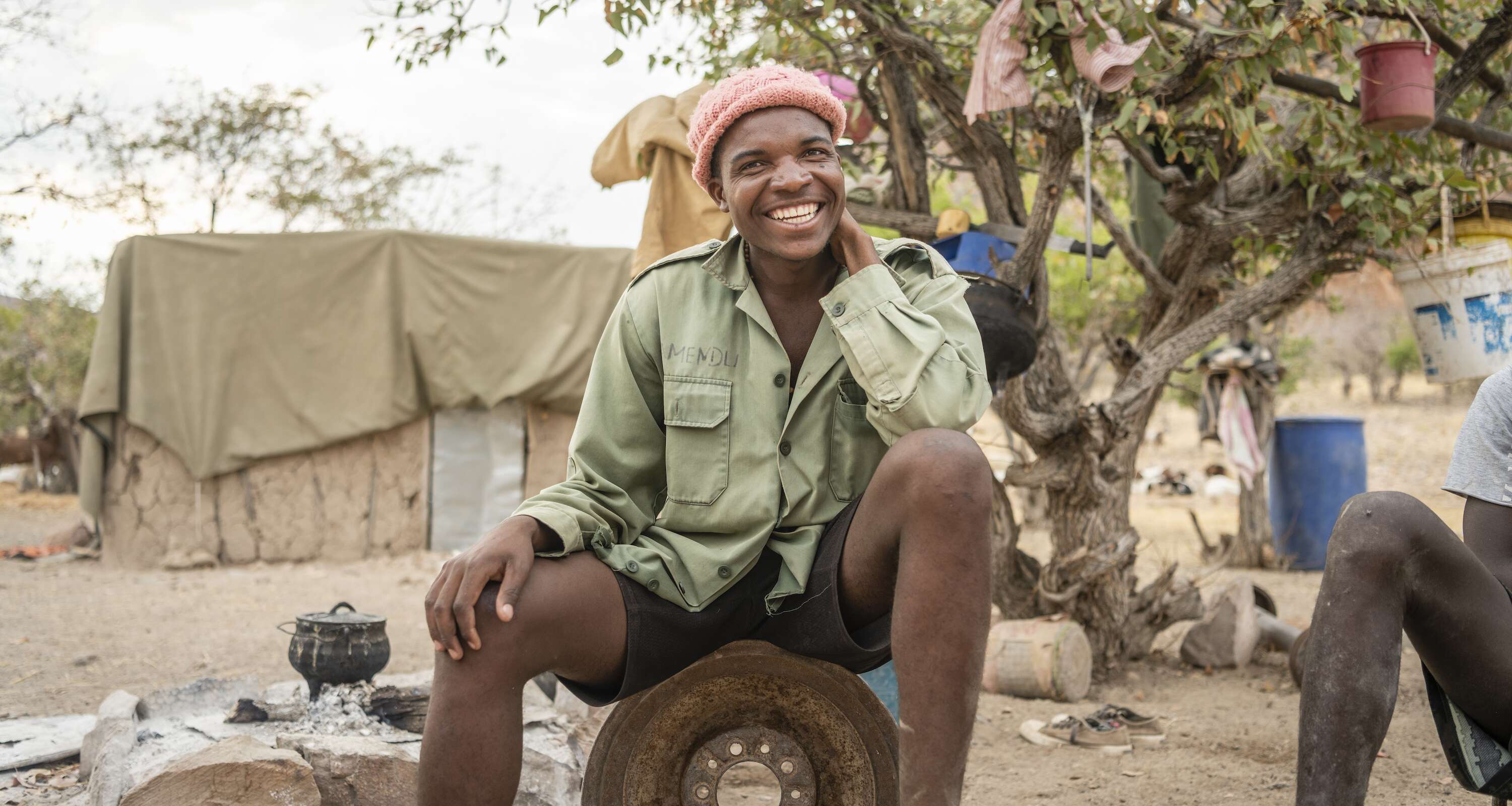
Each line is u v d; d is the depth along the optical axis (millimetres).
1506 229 4363
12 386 15695
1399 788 3297
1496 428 1965
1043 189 4207
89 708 4328
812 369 1992
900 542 1708
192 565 8297
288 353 8516
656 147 4449
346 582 7691
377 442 8750
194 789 2568
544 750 3033
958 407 1835
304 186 14617
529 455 8898
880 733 1919
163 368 8414
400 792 2791
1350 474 8609
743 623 1989
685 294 2088
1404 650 5469
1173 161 4992
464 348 8625
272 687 3623
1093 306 10844
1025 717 4355
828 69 4676
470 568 1713
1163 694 4742
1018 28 3818
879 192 4926
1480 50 4188
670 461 2008
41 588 7387
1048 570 5094
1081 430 4875
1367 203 4289
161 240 8438
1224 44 3893
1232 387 8398
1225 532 10570
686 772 1963
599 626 1826
